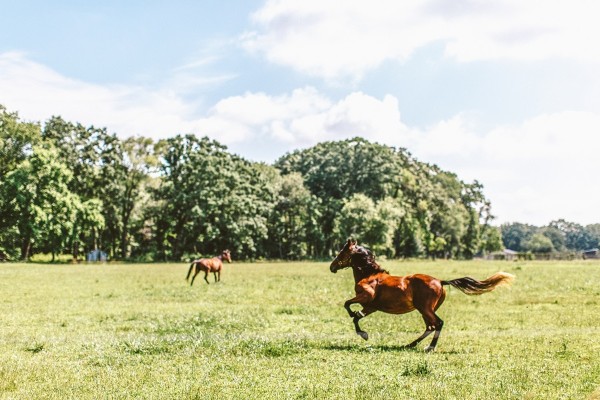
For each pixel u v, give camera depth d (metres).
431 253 138.25
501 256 124.94
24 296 26.03
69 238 78.88
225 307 22.39
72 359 11.77
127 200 87.38
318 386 9.30
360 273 14.25
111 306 22.52
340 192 107.12
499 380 9.61
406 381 9.62
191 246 91.50
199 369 10.66
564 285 30.86
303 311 21.12
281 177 104.25
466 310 21.00
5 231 72.88
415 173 121.88
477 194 143.38
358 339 14.57
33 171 72.62
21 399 8.62
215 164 84.94
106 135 86.56
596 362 10.99
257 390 9.09
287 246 103.44
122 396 8.73
